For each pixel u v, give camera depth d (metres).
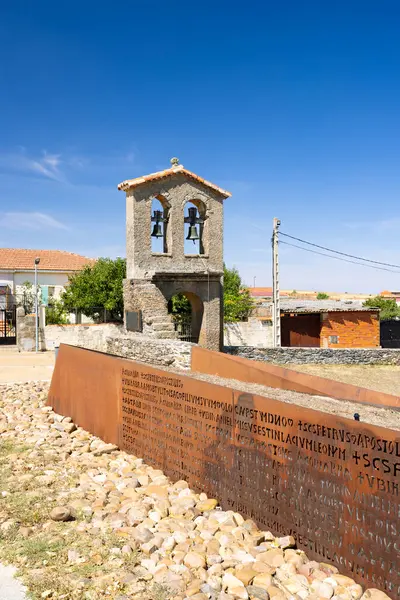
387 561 4.33
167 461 7.46
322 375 22.09
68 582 4.30
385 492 4.36
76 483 6.87
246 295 41.94
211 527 5.54
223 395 6.31
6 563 4.63
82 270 42.25
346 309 32.44
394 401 8.88
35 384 15.89
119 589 4.22
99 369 9.64
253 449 5.81
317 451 5.01
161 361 15.12
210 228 21.00
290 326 33.66
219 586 4.36
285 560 4.88
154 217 19.73
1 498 6.20
